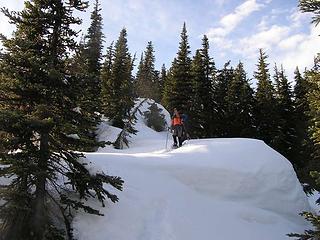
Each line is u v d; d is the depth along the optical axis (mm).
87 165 13164
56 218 11609
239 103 38281
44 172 9836
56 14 11023
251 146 17812
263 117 37688
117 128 34406
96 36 35094
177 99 38219
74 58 11797
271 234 14453
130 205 12852
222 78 43094
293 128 38469
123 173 14305
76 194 12461
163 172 15273
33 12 10984
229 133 38406
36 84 10320
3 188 10359
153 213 12992
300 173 18875
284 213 16219
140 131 36250
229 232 13688
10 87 10586
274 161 17328
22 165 9734
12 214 9945
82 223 11523
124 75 40031
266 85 39188
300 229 15594
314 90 12438
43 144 10680
